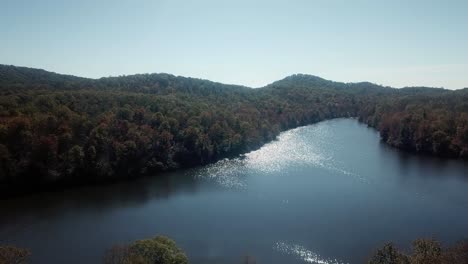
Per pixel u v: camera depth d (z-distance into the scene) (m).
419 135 139.25
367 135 177.88
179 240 65.31
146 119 129.25
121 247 53.16
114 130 114.94
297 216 75.75
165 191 96.25
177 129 131.62
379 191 91.44
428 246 44.47
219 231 69.00
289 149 147.12
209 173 115.19
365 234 66.50
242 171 116.25
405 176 105.50
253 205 83.31
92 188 99.44
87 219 75.88
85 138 107.44
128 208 82.94
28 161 95.38
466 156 129.38
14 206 84.25
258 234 67.38
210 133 136.88
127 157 110.75
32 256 59.25
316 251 60.56
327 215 76.00
